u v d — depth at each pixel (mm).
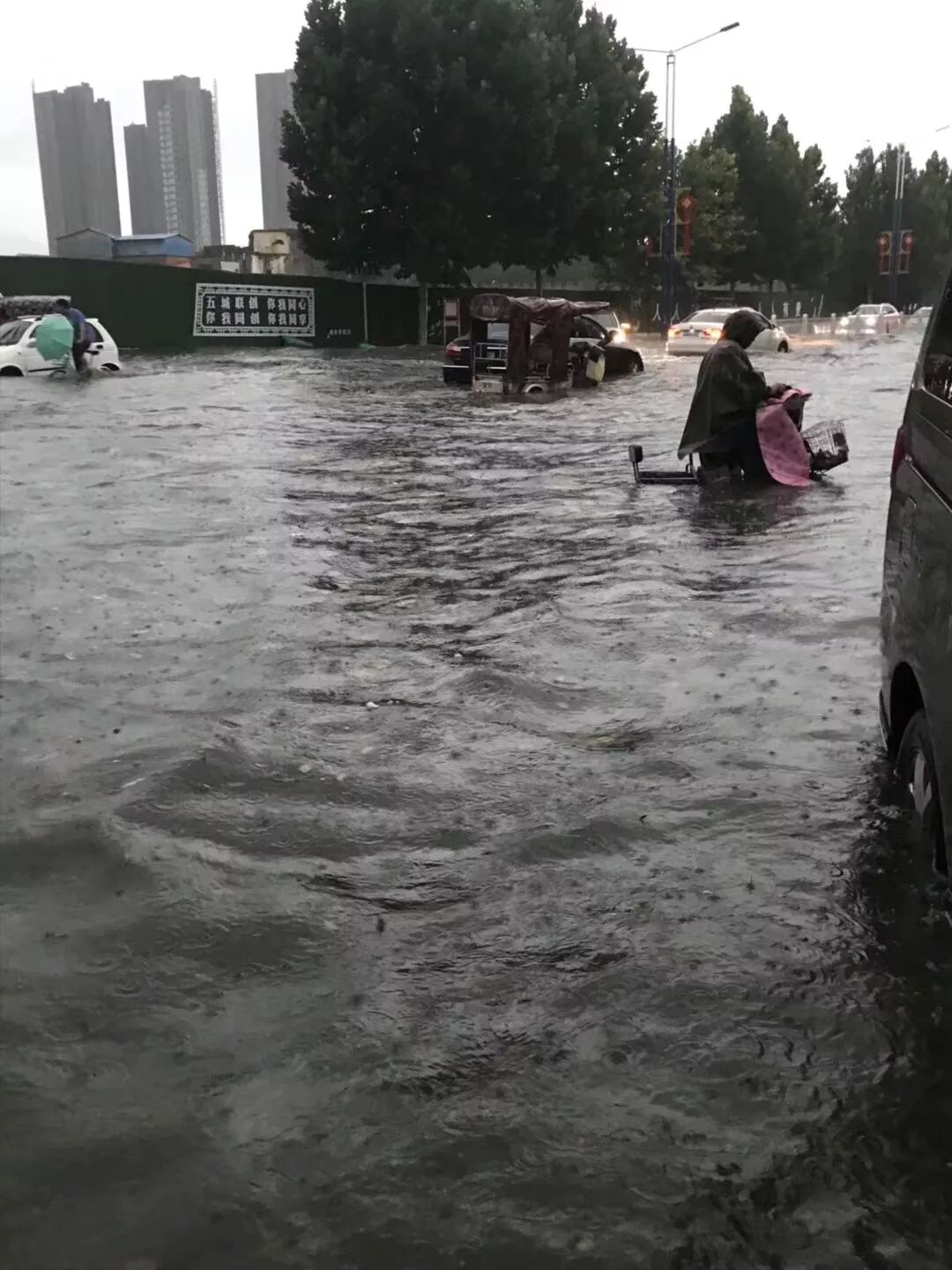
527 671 5133
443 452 12961
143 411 17359
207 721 4539
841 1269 1915
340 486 10477
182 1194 2104
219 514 8984
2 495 9820
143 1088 2402
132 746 4293
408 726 4488
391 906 3150
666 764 4078
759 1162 2158
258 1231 2012
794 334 48625
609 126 45781
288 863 3395
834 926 2994
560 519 8828
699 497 9672
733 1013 2625
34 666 5246
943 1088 2357
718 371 10070
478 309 21172
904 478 3676
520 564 7270
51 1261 1958
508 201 43656
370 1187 2111
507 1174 2137
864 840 3473
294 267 50875
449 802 3805
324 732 4430
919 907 3082
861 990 2709
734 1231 1997
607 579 6828
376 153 40969
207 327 37156
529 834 3553
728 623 5836
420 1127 2268
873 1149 2189
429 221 42031
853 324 47312
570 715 4598
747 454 10203
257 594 6500
